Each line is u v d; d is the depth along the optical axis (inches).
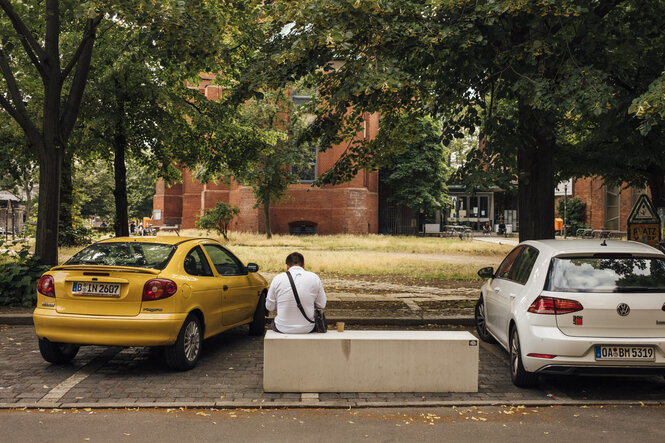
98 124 561.6
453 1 307.6
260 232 1461.6
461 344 220.1
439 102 370.0
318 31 301.3
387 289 514.6
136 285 235.8
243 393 216.2
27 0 435.5
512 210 1803.6
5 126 609.3
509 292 247.9
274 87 352.8
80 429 175.5
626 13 376.5
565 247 229.8
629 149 422.9
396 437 170.9
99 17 417.7
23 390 218.5
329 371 217.5
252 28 475.8
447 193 1653.5
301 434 172.9
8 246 445.1
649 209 414.3
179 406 199.2
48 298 243.1
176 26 356.5
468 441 167.6
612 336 203.9
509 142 326.0
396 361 218.5
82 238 858.1
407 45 329.4
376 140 467.5
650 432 175.6
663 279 211.6
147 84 580.1
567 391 223.5
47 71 425.4
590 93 284.2
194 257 272.2
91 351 292.0
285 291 228.5
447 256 893.8
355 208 1493.6
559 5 294.5
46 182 425.4
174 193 1754.4
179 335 242.5
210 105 634.2
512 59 324.8
